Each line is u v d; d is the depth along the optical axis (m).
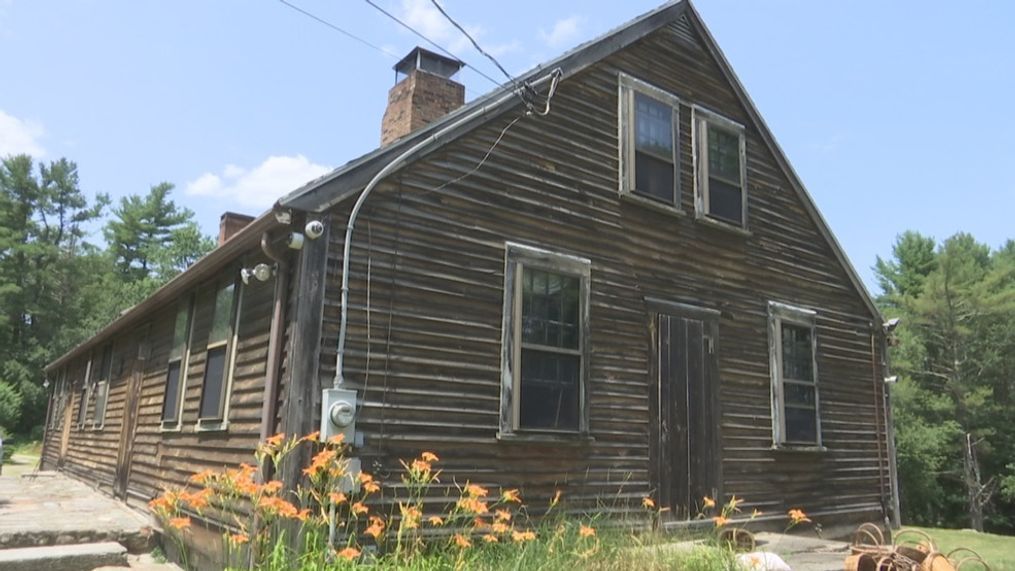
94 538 7.62
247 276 6.73
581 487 7.46
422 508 6.19
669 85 9.77
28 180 48.84
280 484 4.72
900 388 29.38
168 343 10.02
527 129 7.89
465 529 5.71
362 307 6.23
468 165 7.27
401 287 6.52
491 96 7.56
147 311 10.86
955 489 29.62
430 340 6.60
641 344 8.44
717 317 9.45
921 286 36.31
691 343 9.03
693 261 9.38
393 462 6.14
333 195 6.21
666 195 9.25
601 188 8.50
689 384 8.86
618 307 8.31
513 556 5.32
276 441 5.08
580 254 8.07
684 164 9.65
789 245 10.94
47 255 45.88
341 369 5.98
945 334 30.64
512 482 6.91
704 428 8.88
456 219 7.05
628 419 8.06
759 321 10.06
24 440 36.09
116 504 10.70
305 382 5.80
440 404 6.54
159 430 9.55
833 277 11.61
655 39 9.77
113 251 57.81
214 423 7.46
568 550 5.54
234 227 12.05
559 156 8.14
